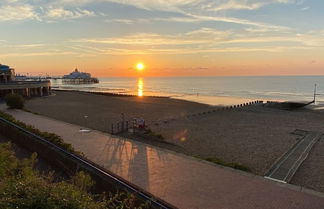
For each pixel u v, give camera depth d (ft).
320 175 51.72
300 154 66.39
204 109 160.97
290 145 75.72
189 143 76.48
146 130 83.92
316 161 61.00
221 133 91.25
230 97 291.17
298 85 526.98
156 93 354.95
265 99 267.18
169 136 85.15
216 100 249.96
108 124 101.50
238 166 49.85
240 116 133.49
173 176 43.98
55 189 17.57
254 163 58.75
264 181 42.22
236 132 93.50
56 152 50.37
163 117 126.41
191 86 556.92
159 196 36.70
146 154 55.98
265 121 119.96
